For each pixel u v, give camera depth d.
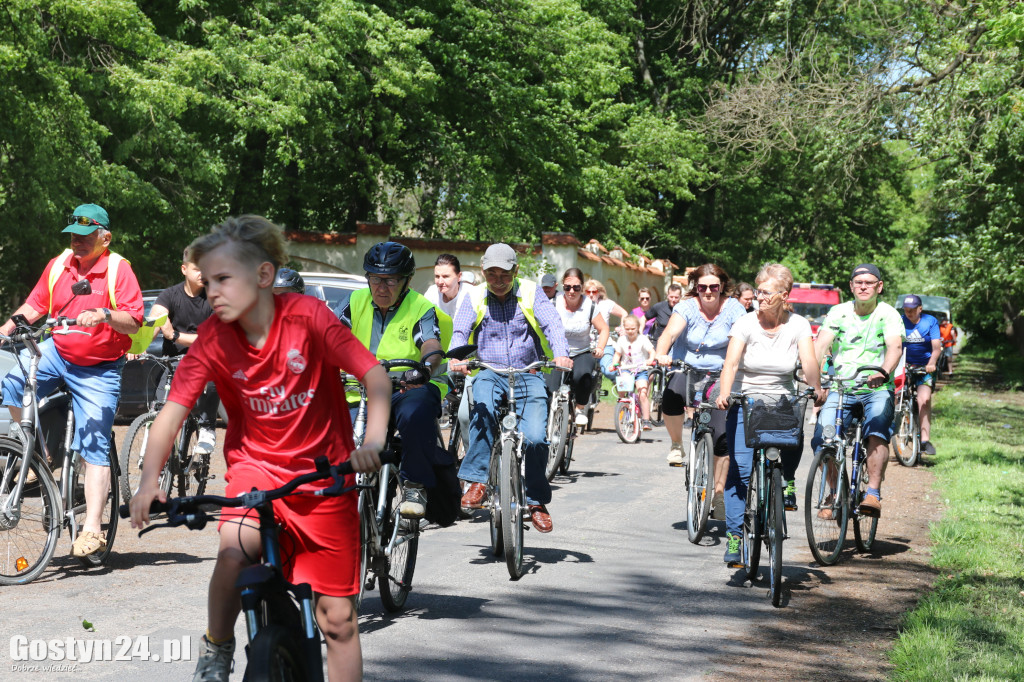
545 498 7.13
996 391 26.86
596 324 11.80
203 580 6.59
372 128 27.31
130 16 15.22
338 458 3.58
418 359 5.92
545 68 28.67
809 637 5.71
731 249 44.62
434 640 5.48
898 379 12.62
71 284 6.75
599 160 32.66
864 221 47.56
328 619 3.50
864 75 19.33
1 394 6.71
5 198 15.71
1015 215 20.28
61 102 15.10
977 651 5.27
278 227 3.40
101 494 6.73
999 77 16.45
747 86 23.83
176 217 18.23
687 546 8.00
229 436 3.61
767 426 6.59
